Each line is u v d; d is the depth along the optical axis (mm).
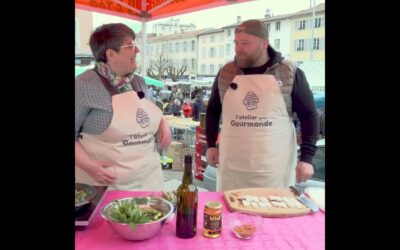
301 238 1137
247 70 1978
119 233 1089
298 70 1929
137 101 1701
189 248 1066
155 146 1865
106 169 1668
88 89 1614
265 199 1423
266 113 1910
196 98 5859
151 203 1268
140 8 3191
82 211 1204
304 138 1924
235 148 1988
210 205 1152
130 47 1640
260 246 1085
